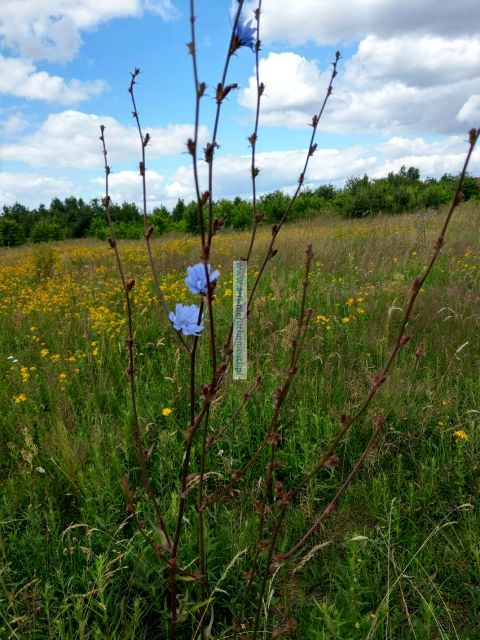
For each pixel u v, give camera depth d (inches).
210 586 88.5
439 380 149.9
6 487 114.0
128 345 62.1
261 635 82.3
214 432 131.3
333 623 73.7
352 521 106.1
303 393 146.3
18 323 239.5
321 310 221.1
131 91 56.2
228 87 44.8
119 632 82.1
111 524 99.3
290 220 867.4
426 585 88.8
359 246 363.6
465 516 103.0
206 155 45.7
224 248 446.3
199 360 171.0
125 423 134.6
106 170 60.6
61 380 166.1
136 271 383.6
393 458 121.9
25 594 83.1
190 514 104.2
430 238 354.0
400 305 215.2
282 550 94.7
